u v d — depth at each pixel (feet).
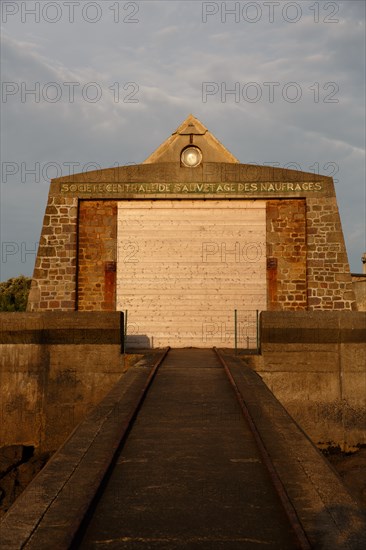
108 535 15.53
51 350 51.13
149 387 35.37
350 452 49.24
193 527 16.02
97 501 17.84
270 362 49.93
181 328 63.16
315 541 14.62
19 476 44.19
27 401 50.98
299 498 17.56
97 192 64.08
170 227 64.23
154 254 63.98
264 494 18.49
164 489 18.94
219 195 63.82
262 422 26.78
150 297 63.46
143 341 63.00
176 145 65.10
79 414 50.67
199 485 19.33
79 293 63.31
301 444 23.38
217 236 63.98
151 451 23.12
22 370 51.13
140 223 64.28
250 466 21.33
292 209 63.77
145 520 16.47
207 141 65.26
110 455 21.68
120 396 32.14
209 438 24.90
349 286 61.93
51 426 50.67
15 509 16.53
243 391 33.19
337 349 50.06
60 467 20.27
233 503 17.74
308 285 62.39
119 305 63.36
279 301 62.90
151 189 64.08
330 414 49.67
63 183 64.13
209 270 63.67
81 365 50.96
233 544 15.02
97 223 64.23
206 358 49.57
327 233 62.69
